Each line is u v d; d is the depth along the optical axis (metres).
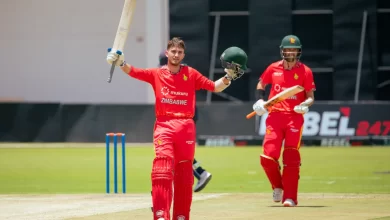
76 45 98.62
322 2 84.44
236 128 80.12
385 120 77.44
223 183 46.38
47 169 57.25
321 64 85.19
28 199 37.75
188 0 84.88
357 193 39.31
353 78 83.06
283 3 83.62
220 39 86.56
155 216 25.03
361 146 77.44
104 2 97.81
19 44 99.44
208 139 80.25
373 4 82.31
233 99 86.94
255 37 84.25
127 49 96.94
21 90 99.75
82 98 98.75
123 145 40.38
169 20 85.50
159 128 25.77
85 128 84.25
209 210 32.28
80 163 62.00
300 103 34.12
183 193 25.92
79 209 33.50
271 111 33.81
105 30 98.00
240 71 26.39
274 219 29.14
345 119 77.94
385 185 44.00
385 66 83.69
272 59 84.00
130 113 83.00
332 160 61.94
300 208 32.62
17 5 99.06
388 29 83.50
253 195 38.47
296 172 33.47
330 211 31.44
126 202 36.09
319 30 84.88
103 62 98.38
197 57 85.06
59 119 85.19
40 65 99.31
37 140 85.69
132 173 53.50
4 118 86.44
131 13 26.06
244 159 64.25
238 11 86.12
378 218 29.05
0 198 38.25
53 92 99.38
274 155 33.59
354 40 82.81
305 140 78.31
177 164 25.94
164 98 25.81
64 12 98.50
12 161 64.50
